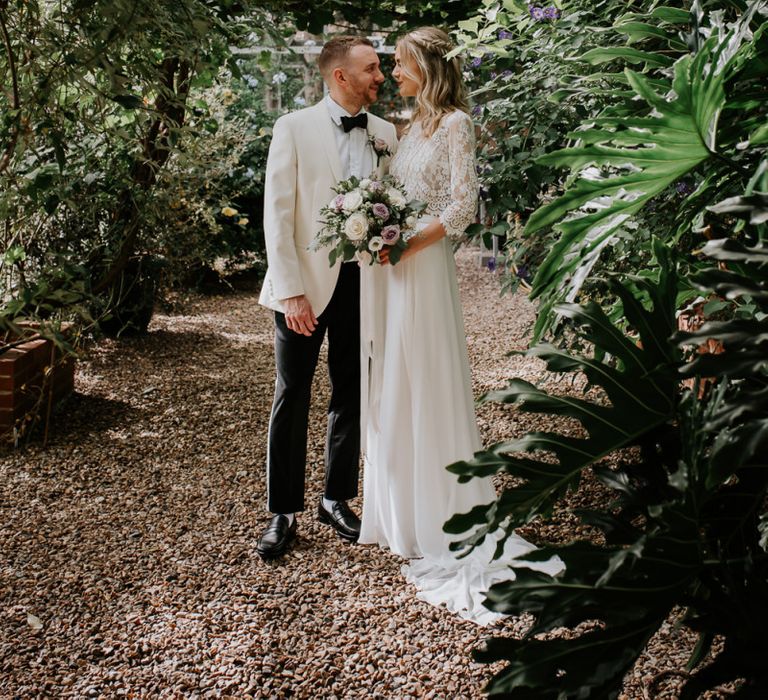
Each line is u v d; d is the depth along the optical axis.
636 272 2.76
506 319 6.13
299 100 8.38
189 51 2.87
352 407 2.96
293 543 2.92
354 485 3.04
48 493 3.30
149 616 2.46
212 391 4.57
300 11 4.21
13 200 3.28
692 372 1.22
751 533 1.53
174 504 3.23
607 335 1.58
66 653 2.28
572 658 1.35
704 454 1.43
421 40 2.65
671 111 1.44
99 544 2.90
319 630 2.39
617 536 1.50
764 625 1.37
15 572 2.70
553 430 3.89
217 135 5.96
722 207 1.25
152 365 5.02
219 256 6.61
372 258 2.58
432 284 2.71
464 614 2.45
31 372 3.91
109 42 2.61
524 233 1.68
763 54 1.52
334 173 2.74
